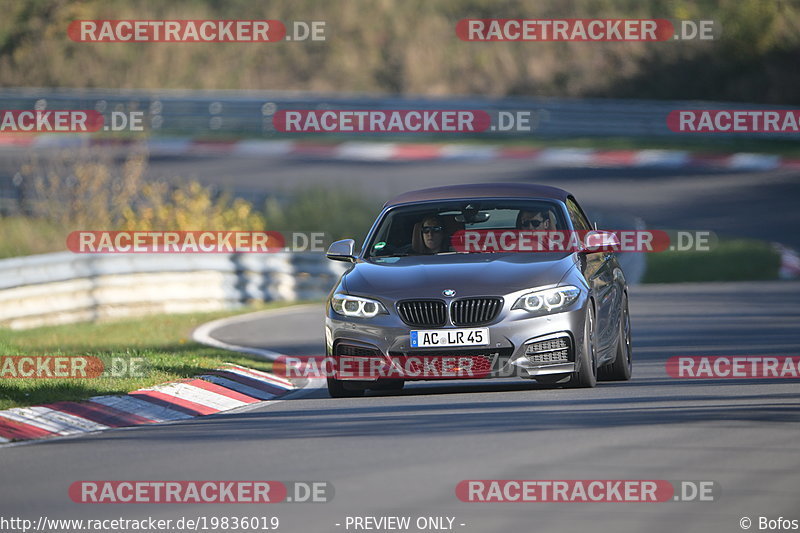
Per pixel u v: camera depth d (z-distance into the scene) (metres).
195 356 45.03
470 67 177.75
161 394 37.12
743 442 27.44
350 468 25.28
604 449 26.70
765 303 70.12
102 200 92.94
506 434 28.95
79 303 65.75
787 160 138.12
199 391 38.56
